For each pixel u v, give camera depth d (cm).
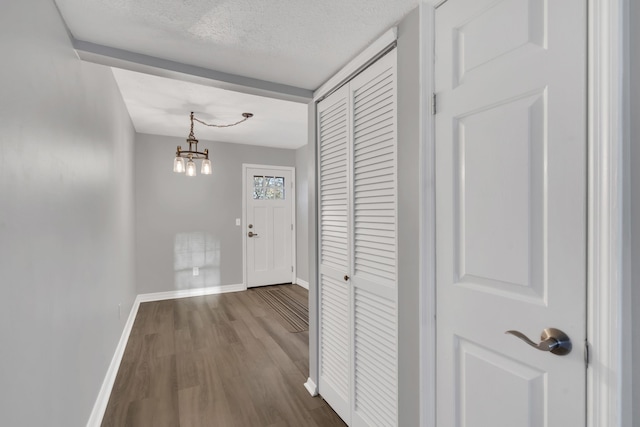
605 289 77
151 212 433
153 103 309
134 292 392
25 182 100
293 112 336
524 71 94
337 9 131
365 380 166
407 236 135
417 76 129
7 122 90
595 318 79
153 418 188
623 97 75
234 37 152
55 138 127
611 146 76
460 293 115
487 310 106
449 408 120
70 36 147
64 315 134
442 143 121
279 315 372
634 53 73
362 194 168
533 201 92
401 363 139
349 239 177
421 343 127
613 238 76
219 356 268
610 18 76
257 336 310
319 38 153
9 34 91
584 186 81
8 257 90
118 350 258
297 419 188
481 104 106
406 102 135
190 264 458
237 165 491
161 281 440
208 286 470
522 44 94
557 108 86
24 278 99
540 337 91
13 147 93
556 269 87
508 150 98
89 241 176
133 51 165
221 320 355
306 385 223
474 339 110
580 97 82
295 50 164
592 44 79
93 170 187
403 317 138
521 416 96
